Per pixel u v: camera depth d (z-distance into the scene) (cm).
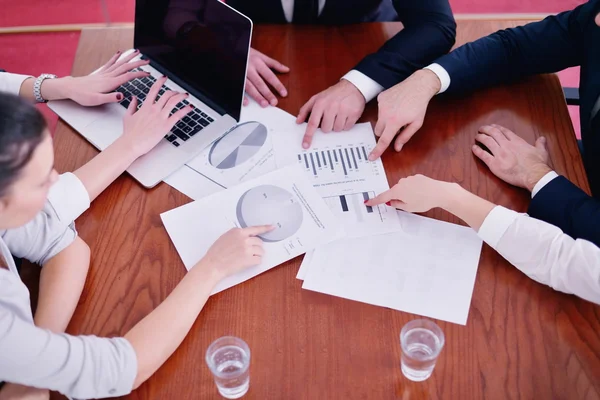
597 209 105
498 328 94
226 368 88
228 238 101
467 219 105
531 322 94
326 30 146
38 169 80
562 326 94
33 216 86
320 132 125
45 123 81
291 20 159
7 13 271
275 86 132
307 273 100
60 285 96
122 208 110
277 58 138
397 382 88
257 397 86
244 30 112
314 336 93
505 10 267
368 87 129
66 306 95
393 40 137
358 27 146
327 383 88
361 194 113
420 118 123
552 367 89
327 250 104
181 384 88
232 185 114
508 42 134
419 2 144
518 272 101
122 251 104
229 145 121
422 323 90
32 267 103
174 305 93
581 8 131
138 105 129
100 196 112
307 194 112
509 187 114
